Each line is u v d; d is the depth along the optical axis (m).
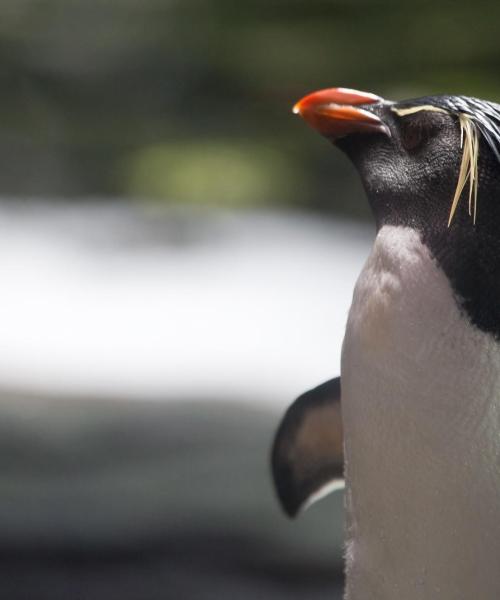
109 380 10.83
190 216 15.34
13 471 10.12
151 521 10.02
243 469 10.20
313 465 4.86
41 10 18.61
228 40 17.59
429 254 3.90
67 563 9.84
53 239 14.36
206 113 18.31
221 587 9.61
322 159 17.69
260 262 13.82
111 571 9.76
